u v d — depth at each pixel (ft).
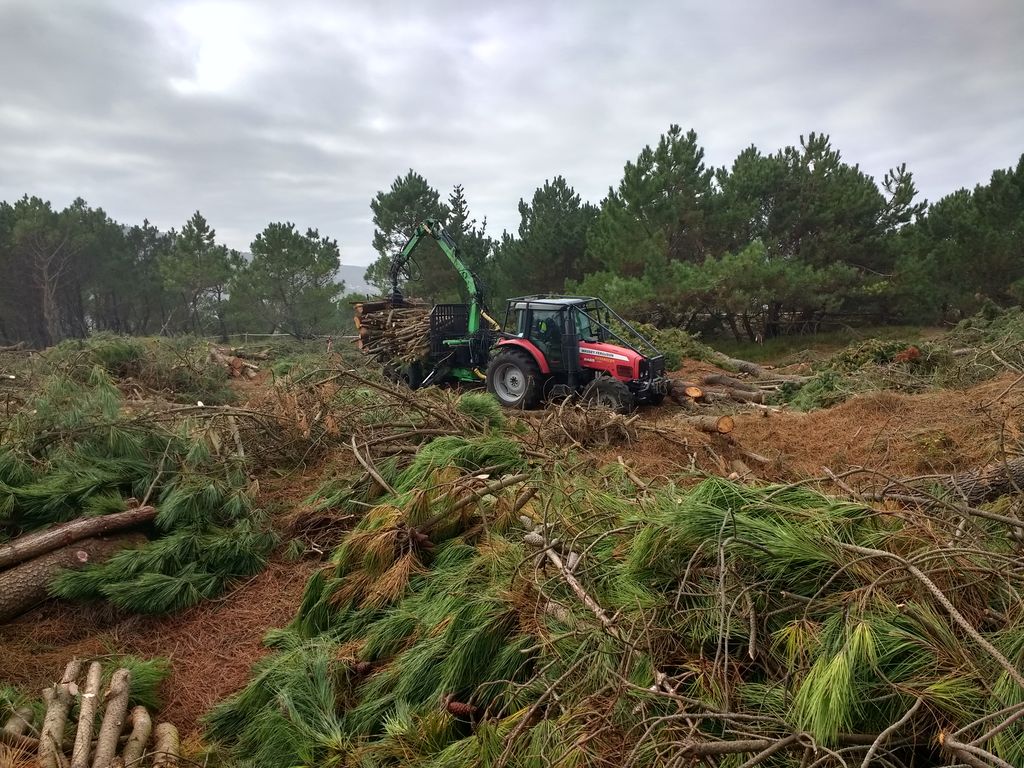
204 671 12.14
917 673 6.86
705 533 9.11
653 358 32.22
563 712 7.77
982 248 57.11
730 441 23.45
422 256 75.51
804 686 6.72
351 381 25.36
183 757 9.34
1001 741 5.95
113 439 16.79
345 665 10.71
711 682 7.52
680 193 62.08
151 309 102.01
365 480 18.03
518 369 33.65
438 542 13.76
